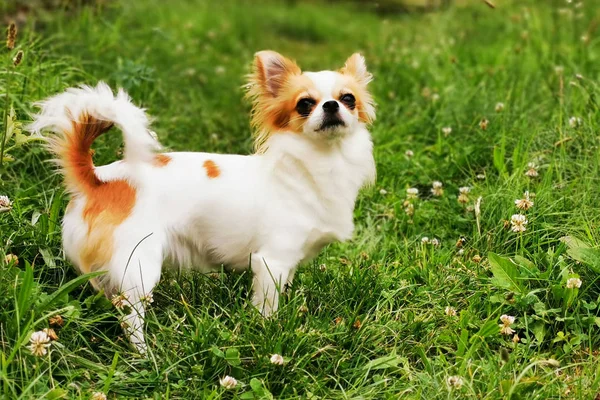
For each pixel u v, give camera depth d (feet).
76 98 4.29
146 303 4.34
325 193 4.50
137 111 4.29
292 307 4.43
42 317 4.19
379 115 6.17
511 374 4.26
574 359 4.41
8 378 4.05
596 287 4.60
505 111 5.68
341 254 5.09
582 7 7.41
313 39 9.80
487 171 5.41
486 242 4.88
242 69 7.25
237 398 4.14
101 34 6.36
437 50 6.90
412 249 5.03
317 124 4.42
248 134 6.05
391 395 4.18
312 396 4.17
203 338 4.29
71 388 4.13
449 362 4.40
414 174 5.54
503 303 4.55
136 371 4.25
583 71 6.08
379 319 4.49
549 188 5.01
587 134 5.33
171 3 8.91
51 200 4.78
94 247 4.33
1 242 4.40
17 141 4.49
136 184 4.37
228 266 4.60
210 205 4.44
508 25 7.80
